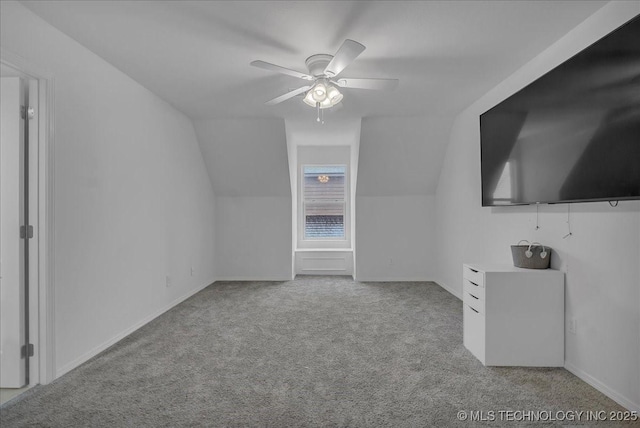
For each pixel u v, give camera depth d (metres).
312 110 4.28
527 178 2.58
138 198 3.32
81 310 2.53
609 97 1.84
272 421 1.83
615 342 2.00
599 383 2.12
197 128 4.75
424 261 5.56
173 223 4.09
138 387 2.18
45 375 2.23
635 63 1.68
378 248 5.56
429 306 4.05
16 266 2.19
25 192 2.24
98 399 2.04
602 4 2.08
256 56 2.76
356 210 5.55
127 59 2.80
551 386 2.19
